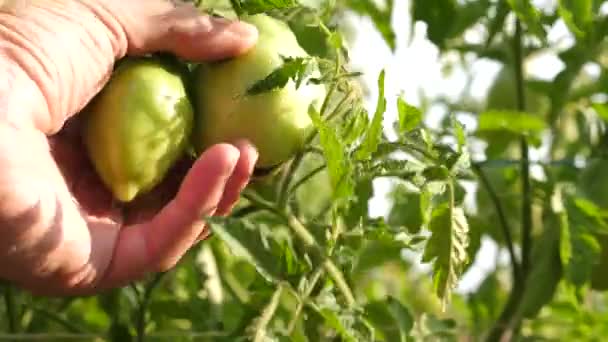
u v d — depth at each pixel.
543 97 0.91
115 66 0.59
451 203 0.57
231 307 0.80
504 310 0.82
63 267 0.57
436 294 0.57
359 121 0.57
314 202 0.76
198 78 0.59
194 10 0.59
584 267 0.75
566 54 0.80
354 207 0.62
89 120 0.58
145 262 0.59
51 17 0.57
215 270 0.81
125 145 0.57
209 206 0.57
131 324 0.77
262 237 0.56
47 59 0.56
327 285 0.59
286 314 0.75
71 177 0.60
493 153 0.88
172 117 0.57
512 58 0.85
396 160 0.58
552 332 1.01
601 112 0.80
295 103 0.58
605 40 0.84
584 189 0.79
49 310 0.81
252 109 0.58
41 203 0.56
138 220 0.61
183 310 0.75
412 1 0.77
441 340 0.73
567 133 0.95
